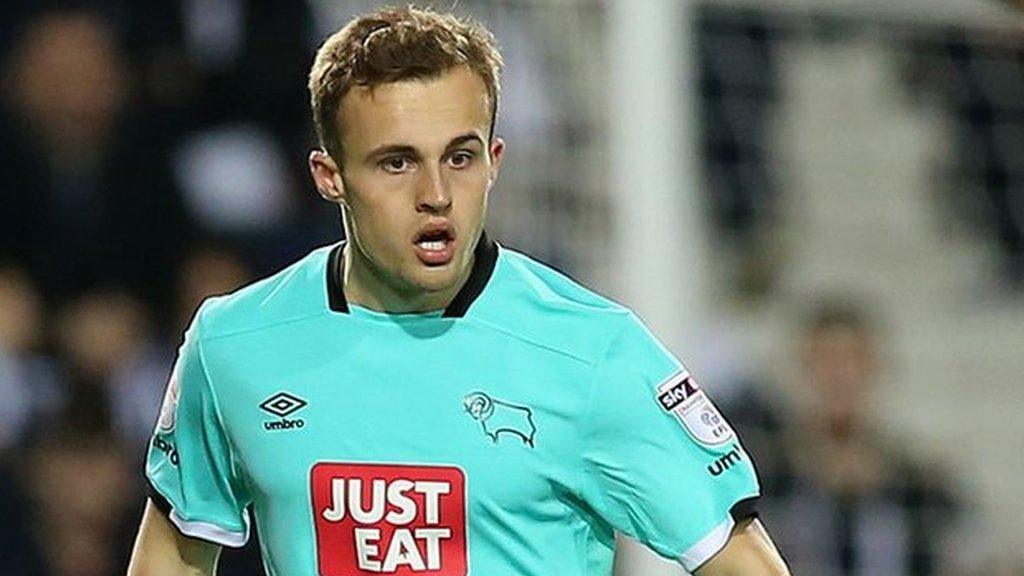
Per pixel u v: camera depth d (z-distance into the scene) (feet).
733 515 45.68
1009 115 114.42
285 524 45.57
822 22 108.27
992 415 111.65
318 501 45.11
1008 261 115.34
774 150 108.68
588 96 92.84
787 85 108.47
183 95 104.37
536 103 93.71
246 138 104.42
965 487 107.65
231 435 46.21
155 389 99.45
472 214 43.50
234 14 105.50
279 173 104.06
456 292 45.29
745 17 106.11
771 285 107.96
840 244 111.55
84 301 100.58
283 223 103.40
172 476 48.14
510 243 92.79
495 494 44.60
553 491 45.06
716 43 105.60
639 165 86.22
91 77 102.89
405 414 44.88
